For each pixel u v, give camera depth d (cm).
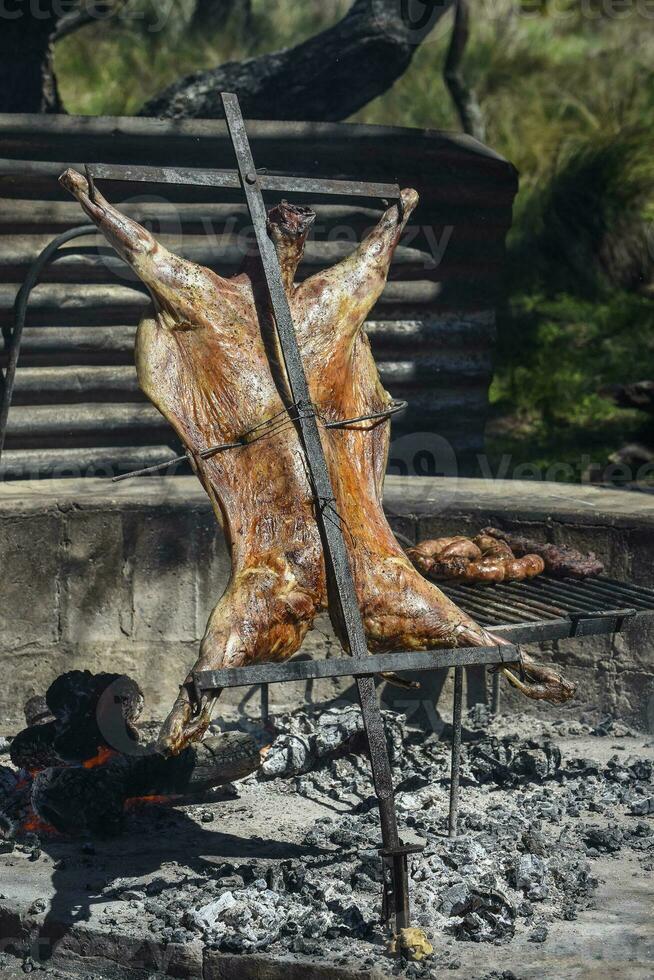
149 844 482
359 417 462
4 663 591
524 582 539
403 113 1394
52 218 712
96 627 604
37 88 904
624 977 373
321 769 557
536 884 430
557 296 1240
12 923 419
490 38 1504
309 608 424
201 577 613
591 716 607
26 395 703
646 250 1277
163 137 740
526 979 371
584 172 1317
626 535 594
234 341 452
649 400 928
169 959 394
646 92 1442
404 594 433
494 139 1360
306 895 420
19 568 589
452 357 793
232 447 443
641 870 454
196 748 506
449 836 479
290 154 765
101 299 716
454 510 626
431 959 382
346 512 444
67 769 485
